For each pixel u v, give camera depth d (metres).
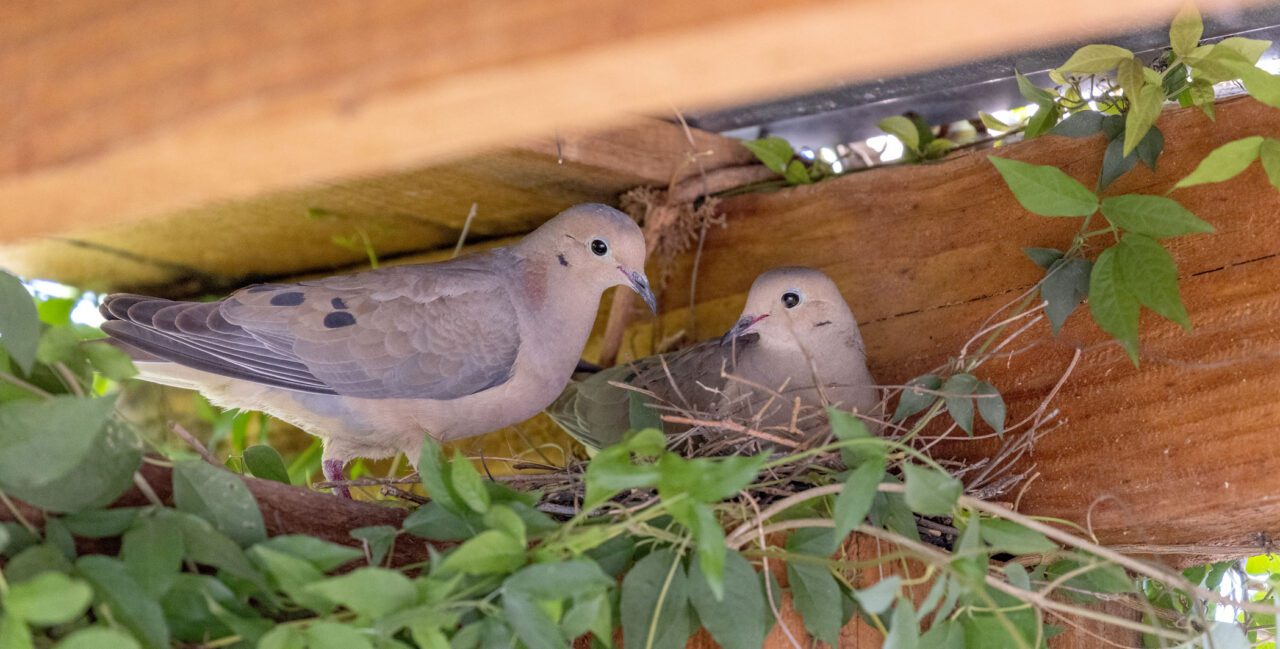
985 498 5.05
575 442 7.10
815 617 4.20
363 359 5.48
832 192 6.34
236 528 3.66
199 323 5.24
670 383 5.93
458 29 2.39
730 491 3.59
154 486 3.67
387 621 3.39
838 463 4.91
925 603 3.82
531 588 3.58
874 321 6.01
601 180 6.36
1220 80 5.09
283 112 2.52
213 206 6.13
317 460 7.38
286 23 2.55
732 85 2.40
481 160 5.86
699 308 6.71
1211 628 4.71
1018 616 4.31
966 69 5.87
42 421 3.27
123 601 3.28
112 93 2.69
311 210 6.36
